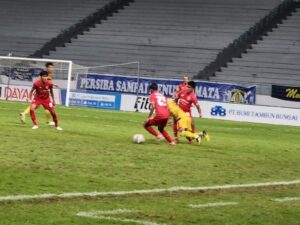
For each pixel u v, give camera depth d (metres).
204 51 65.50
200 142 25.42
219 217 10.80
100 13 74.06
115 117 42.22
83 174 14.75
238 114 50.28
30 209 10.49
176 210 11.16
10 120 31.16
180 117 24.48
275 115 49.03
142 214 10.64
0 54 71.81
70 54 69.00
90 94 55.53
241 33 66.75
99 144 22.03
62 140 22.52
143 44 68.56
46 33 73.56
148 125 23.91
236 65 61.69
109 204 11.36
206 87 52.44
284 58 61.75
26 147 19.45
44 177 13.91
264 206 12.12
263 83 59.88
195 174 16.06
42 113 39.78
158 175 15.39
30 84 57.25
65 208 10.76
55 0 78.25
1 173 14.04
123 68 65.75
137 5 74.31
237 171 17.33
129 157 18.72
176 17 71.19
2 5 79.31
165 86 54.09
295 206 12.33
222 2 71.44
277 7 67.19
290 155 23.64
